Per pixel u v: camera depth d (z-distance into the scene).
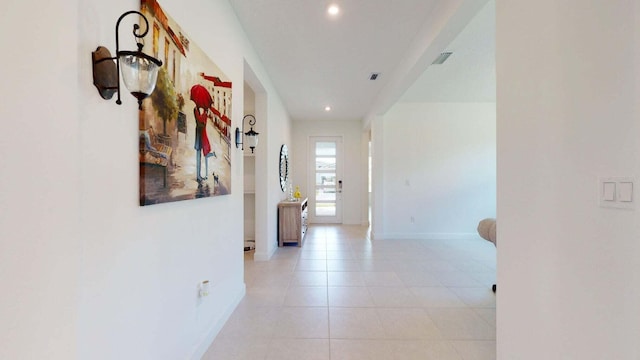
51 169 0.74
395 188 5.36
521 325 1.32
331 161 7.00
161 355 1.34
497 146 1.49
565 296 1.09
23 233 0.69
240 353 1.82
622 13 0.90
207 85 1.81
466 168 5.36
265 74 3.68
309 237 5.51
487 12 2.32
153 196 1.23
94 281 0.94
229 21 2.29
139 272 1.18
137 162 1.16
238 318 2.27
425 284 3.03
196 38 1.70
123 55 0.92
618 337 0.91
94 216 0.94
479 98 5.02
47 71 0.73
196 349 1.71
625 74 0.89
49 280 0.73
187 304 1.60
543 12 1.18
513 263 1.37
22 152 0.68
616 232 0.91
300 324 2.19
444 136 5.36
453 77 3.91
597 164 0.97
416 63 2.84
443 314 2.36
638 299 0.86
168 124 1.34
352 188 6.95
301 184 6.91
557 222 1.12
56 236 0.75
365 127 6.38
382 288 2.92
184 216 1.56
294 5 2.33
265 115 3.83
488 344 1.94
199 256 1.75
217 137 1.97
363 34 2.78
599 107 0.96
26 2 0.69
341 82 4.15
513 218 1.37
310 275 3.31
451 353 1.83
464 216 5.36
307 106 5.54
